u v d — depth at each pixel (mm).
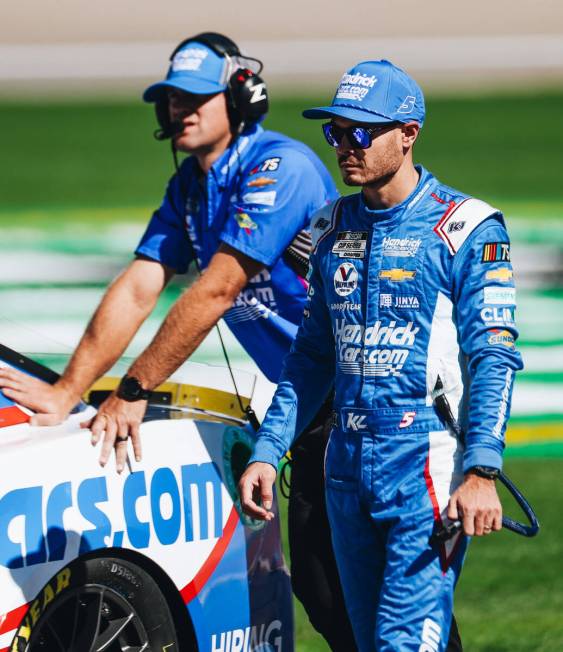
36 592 10742
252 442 13391
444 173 57344
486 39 84812
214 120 13602
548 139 64062
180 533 11945
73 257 41281
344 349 11359
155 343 12508
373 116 10883
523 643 16234
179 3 92062
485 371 10656
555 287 35156
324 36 84875
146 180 57000
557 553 20781
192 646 12031
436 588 10938
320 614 13031
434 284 10930
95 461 11516
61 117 69312
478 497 10312
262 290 13523
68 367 13344
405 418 11008
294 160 13258
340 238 11430
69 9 91375
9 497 10703
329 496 11656
